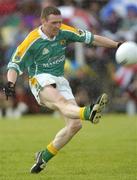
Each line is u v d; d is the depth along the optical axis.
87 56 56.81
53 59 23.80
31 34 23.75
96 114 21.55
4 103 55.78
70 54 56.44
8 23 59.81
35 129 42.78
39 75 23.70
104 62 56.91
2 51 56.16
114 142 34.84
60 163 27.44
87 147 32.78
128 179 23.16
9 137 38.16
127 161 27.73
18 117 54.59
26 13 60.41
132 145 33.50
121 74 56.72
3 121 49.81
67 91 23.80
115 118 50.78
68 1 62.44
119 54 24.00
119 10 60.88
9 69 23.48
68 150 31.61
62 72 24.09
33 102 56.03
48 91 23.23
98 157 29.16
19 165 27.12
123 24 59.69
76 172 24.95
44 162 24.44
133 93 56.94
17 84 55.53
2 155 30.28
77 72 55.19
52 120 49.72
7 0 60.84
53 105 23.11
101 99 21.14
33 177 23.83
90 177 23.64
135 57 24.00
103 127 43.41
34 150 32.09
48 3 61.16
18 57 23.53
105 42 24.77
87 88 54.94
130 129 41.84
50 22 23.27
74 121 23.52
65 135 23.80
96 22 59.78
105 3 62.78
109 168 25.88
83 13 59.94
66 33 24.00
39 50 23.64
